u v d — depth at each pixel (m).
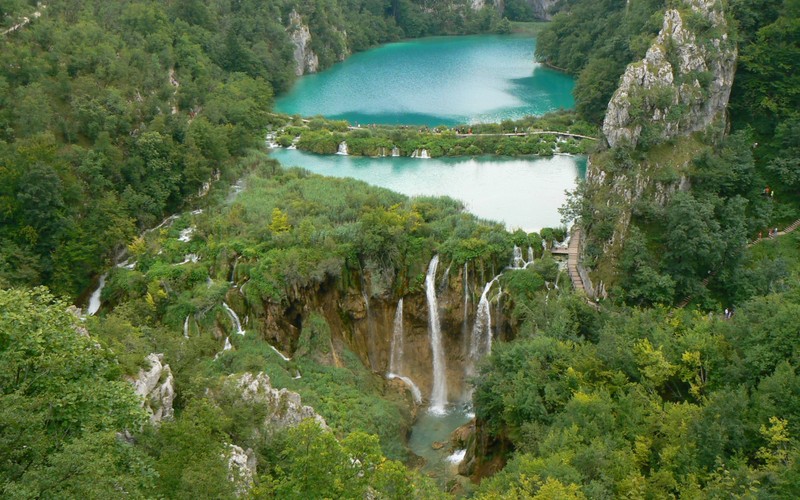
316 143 124.25
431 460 62.28
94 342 36.91
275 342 73.06
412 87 176.00
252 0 180.25
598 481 40.28
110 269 82.50
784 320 49.38
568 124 131.62
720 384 49.97
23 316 32.56
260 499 32.53
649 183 79.81
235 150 113.06
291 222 82.75
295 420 49.25
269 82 165.25
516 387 53.66
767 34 90.44
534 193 99.12
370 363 77.81
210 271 78.31
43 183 76.50
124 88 100.56
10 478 26.06
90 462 26.55
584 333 65.44
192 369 51.00
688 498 38.59
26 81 93.19
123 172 90.44
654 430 46.53
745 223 80.62
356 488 33.03
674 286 72.12
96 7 123.88
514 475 42.41
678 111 82.06
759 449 42.12
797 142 85.44
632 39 107.56
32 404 28.78
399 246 77.44
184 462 32.38
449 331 77.19
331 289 76.19
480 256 76.00
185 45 134.75
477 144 121.69
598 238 75.44
